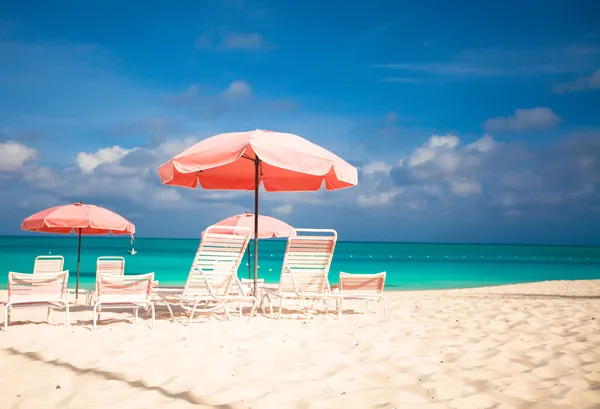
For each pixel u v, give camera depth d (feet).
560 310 26.50
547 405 11.55
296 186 29.40
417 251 281.13
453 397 12.15
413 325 21.56
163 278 67.97
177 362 14.82
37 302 21.16
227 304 29.09
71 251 178.19
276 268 94.43
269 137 22.38
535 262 149.07
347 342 17.85
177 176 27.81
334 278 76.13
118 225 29.09
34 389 12.50
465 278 77.66
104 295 20.83
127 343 17.34
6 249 191.62
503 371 14.21
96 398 11.84
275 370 14.21
